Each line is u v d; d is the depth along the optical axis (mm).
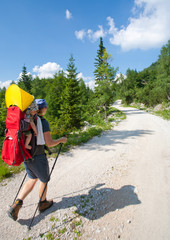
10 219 2299
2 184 3346
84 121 19656
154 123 11719
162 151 5176
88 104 22859
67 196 2840
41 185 2344
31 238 1951
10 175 3762
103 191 2957
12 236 1989
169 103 24703
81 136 8047
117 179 3412
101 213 2357
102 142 6852
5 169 3848
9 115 1899
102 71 20828
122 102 63031
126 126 11172
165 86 28703
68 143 6488
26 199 2791
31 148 2037
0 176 3635
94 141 7109
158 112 20875
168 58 29125
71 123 18641
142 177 3451
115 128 10602
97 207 2498
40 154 2148
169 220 2156
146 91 36844
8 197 2863
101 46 32656
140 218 2221
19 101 1858
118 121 14422
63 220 2232
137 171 3766
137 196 2750
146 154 4980
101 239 1900
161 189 2934
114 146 6121
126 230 2023
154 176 3463
